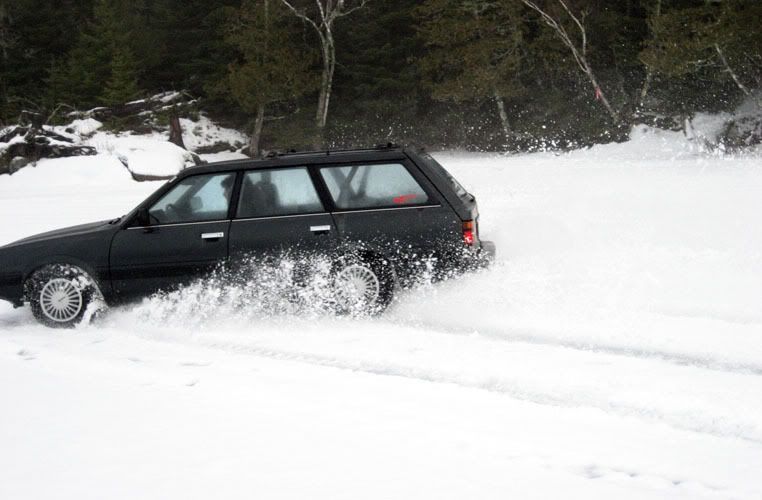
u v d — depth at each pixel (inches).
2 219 681.0
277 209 292.5
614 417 183.5
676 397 194.9
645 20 1456.7
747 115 1277.1
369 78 1855.3
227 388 210.4
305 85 1759.4
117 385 214.5
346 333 267.4
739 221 457.1
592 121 1465.3
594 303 289.1
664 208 532.1
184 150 1427.2
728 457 160.1
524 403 193.9
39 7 2201.0
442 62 1723.7
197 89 1995.6
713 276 323.6
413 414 186.5
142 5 2285.9
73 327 296.4
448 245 285.0
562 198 628.7
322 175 293.0
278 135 1815.9
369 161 292.8
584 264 353.7
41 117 1519.4
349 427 177.2
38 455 163.0
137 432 175.0
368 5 1908.2
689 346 237.0
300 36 1925.4
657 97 1429.6
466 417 184.1
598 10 1556.3
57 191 1063.6
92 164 1217.4
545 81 1702.8
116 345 266.5
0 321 316.8
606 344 242.5
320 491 142.0
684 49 1304.1
